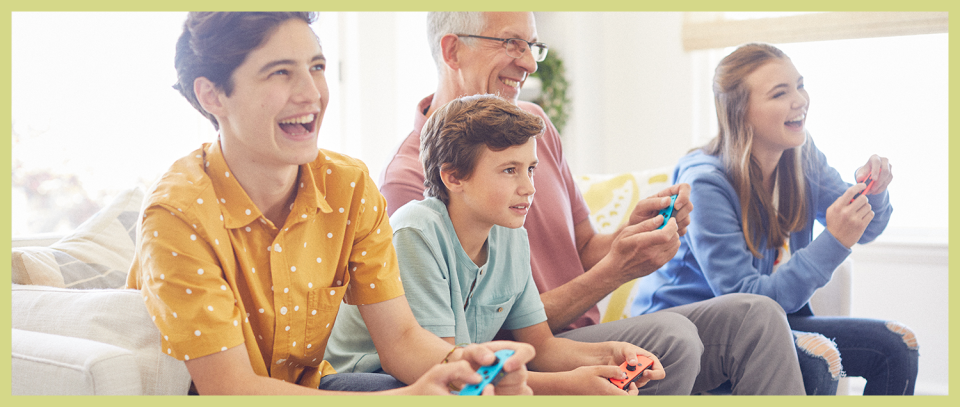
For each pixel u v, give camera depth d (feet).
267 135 2.54
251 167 2.67
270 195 2.76
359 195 2.99
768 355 3.57
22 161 7.07
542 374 3.32
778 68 4.75
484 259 3.60
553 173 4.71
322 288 2.89
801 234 4.96
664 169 5.43
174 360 2.74
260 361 2.75
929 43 7.64
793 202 4.90
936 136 7.65
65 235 4.68
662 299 4.85
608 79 9.96
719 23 8.74
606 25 9.91
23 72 7.00
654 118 9.63
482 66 4.65
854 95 7.97
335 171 2.95
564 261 4.50
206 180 2.63
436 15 4.78
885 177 4.80
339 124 7.94
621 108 9.87
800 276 4.23
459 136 3.32
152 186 2.65
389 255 3.10
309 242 2.86
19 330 3.00
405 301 3.10
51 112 7.14
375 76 8.07
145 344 2.79
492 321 3.60
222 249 2.61
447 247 3.39
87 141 7.25
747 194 4.68
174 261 2.51
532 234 4.44
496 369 2.49
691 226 4.65
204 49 2.46
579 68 9.42
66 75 7.15
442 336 3.21
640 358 3.34
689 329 3.53
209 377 2.51
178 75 2.57
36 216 7.18
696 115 9.34
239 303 2.65
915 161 7.75
